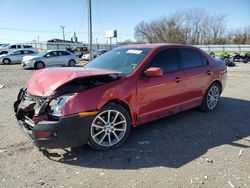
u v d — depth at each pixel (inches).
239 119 226.2
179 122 215.0
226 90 365.4
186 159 151.2
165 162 147.6
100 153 158.1
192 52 225.3
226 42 2935.5
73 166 142.8
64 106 142.5
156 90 183.8
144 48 199.6
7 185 124.9
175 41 2896.2
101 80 161.8
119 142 166.1
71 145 146.6
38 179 130.0
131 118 172.6
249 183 127.0
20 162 146.4
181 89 205.3
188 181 128.5
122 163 146.3
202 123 213.6
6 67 875.4
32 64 793.6
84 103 147.1
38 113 144.0
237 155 156.6
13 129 196.5
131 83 169.2
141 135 186.2
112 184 126.0
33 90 157.1
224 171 137.9
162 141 176.4
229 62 1039.6
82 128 147.0
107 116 160.7
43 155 154.8
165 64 196.1
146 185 125.0
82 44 2266.2
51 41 2369.6
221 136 186.7
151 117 186.1
